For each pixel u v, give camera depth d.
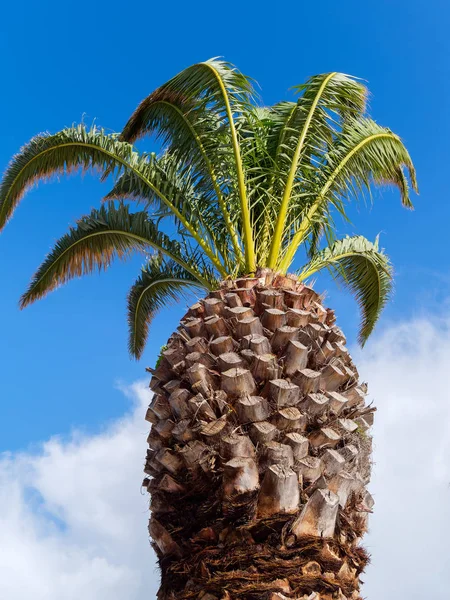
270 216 8.56
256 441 5.93
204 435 6.05
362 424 6.85
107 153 9.08
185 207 8.99
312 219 8.63
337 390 6.73
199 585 5.58
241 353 6.54
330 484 5.86
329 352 6.87
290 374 6.49
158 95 8.91
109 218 9.42
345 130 9.04
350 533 5.90
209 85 8.74
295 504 5.61
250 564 5.46
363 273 10.38
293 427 6.06
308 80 9.17
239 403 6.11
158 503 6.25
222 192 8.87
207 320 7.04
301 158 9.05
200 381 6.42
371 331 10.80
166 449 6.36
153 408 6.80
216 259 8.75
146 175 9.14
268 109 10.28
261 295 7.22
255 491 5.66
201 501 6.00
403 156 9.30
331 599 5.44
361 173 9.02
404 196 9.68
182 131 9.00
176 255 9.17
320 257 9.45
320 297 7.81
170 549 6.01
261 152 9.08
